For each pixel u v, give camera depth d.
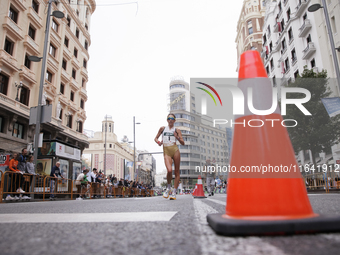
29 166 9.05
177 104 73.69
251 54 1.57
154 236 1.07
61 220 1.71
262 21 45.34
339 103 10.98
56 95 22.77
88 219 1.75
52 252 0.82
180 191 44.84
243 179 1.23
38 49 20.77
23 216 2.07
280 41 29.80
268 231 0.98
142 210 2.55
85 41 31.84
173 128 5.58
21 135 18.62
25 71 18.84
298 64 25.23
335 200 3.89
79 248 0.87
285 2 28.47
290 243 0.86
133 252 0.81
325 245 0.82
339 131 15.27
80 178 11.76
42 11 21.61
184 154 68.81
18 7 18.62
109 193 15.56
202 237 1.02
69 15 26.92
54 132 21.88
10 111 16.73
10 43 18.11
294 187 1.19
